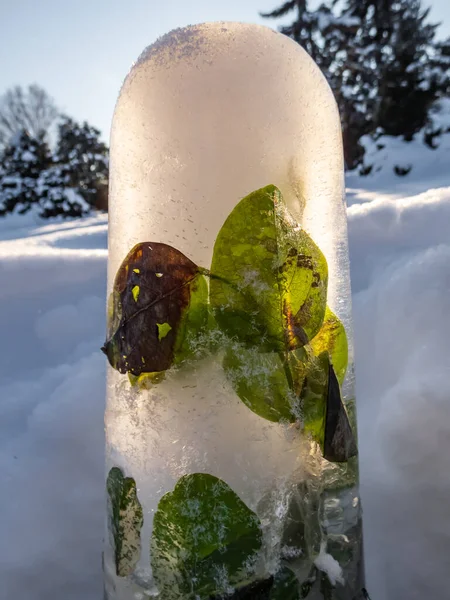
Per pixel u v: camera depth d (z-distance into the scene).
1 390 0.35
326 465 0.18
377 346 0.33
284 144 0.17
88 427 0.30
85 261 0.45
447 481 0.24
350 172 1.79
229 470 0.17
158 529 0.18
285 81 0.17
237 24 0.19
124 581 0.18
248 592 0.17
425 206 0.42
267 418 0.17
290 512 0.17
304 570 0.18
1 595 0.24
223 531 0.17
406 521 0.25
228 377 0.17
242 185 0.17
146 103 0.18
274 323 0.17
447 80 2.39
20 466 0.29
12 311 0.41
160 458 0.17
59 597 0.24
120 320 0.18
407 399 0.26
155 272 0.17
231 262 0.17
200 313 0.17
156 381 0.17
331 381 0.18
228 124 0.17
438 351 0.29
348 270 0.20
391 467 0.26
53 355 0.39
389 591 0.23
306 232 0.18
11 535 0.26
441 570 0.23
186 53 0.17
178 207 0.17
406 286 0.33
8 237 1.11
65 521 0.26
